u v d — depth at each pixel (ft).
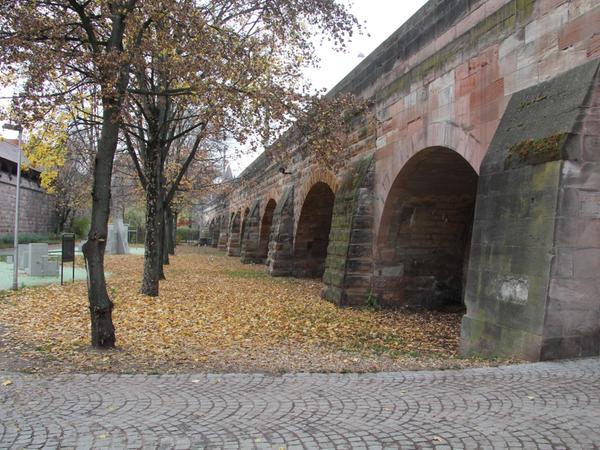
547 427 13.21
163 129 51.13
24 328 31.04
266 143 36.19
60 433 13.50
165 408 15.53
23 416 14.83
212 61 31.01
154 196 48.62
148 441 12.94
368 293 44.91
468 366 20.70
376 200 44.37
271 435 13.30
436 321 39.93
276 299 49.34
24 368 21.07
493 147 25.22
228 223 162.20
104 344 25.81
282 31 36.32
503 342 22.80
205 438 13.14
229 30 37.04
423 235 44.96
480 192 25.57
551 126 21.75
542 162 21.58
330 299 47.06
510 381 17.49
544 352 20.52
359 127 48.34
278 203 82.53
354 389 17.34
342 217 47.57
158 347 27.02
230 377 19.20
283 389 17.51
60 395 16.88
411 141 37.45
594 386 16.60
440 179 40.52
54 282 56.13
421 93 35.94
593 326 21.09
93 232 25.81
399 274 45.29
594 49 21.16
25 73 29.19
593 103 20.92
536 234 21.45
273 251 78.23
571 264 20.75
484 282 24.57
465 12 30.71
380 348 29.04
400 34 39.68
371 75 45.70
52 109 33.63
